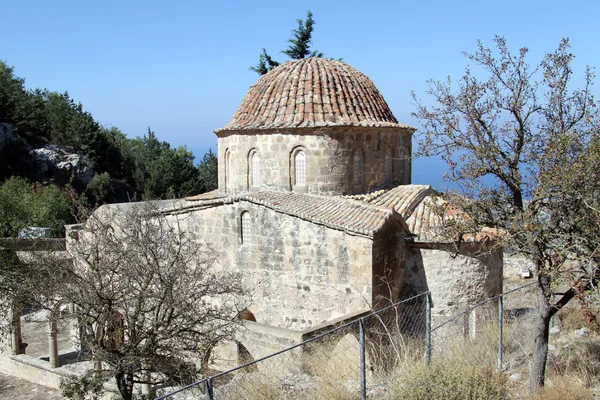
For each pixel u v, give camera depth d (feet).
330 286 57.67
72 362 75.46
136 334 46.42
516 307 67.77
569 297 35.32
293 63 77.71
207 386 26.86
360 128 68.80
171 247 49.96
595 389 35.78
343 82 74.02
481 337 49.37
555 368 39.88
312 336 48.26
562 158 32.78
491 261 61.72
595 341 45.91
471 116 36.42
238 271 64.13
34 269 52.54
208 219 66.49
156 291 50.34
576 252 32.78
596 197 32.81
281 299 61.16
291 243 60.13
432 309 59.88
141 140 293.64
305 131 67.56
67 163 202.18
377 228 54.60
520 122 35.63
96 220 56.59
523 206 36.06
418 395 31.96
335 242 57.06
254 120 71.31
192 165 209.77
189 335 48.83
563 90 35.09
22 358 75.77
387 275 57.57
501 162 35.58
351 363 48.88
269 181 70.44
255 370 47.67
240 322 50.16
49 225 126.82
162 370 45.68
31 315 85.05
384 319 56.44
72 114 229.66
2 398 67.51
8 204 118.73
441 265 59.47
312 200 64.59
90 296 46.42
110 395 58.85
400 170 77.66
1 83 210.59
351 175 69.26
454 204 38.52
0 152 189.47
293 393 39.52
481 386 32.60
